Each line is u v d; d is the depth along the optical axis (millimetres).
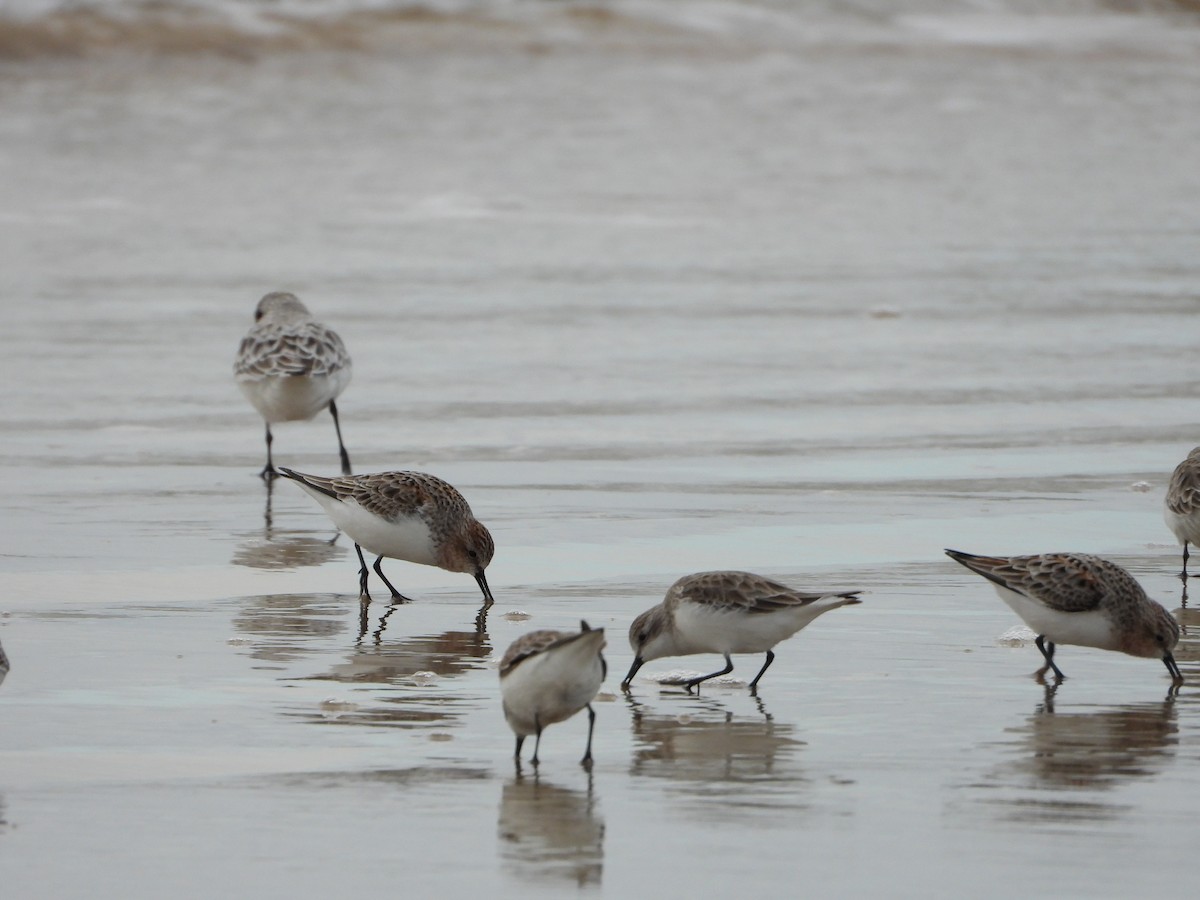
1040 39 58594
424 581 12969
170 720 9555
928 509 15336
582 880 7387
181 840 7785
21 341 23000
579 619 11898
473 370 21734
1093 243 32031
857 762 9008
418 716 9711
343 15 52562
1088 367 22109
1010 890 7309
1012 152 42406
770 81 50594
